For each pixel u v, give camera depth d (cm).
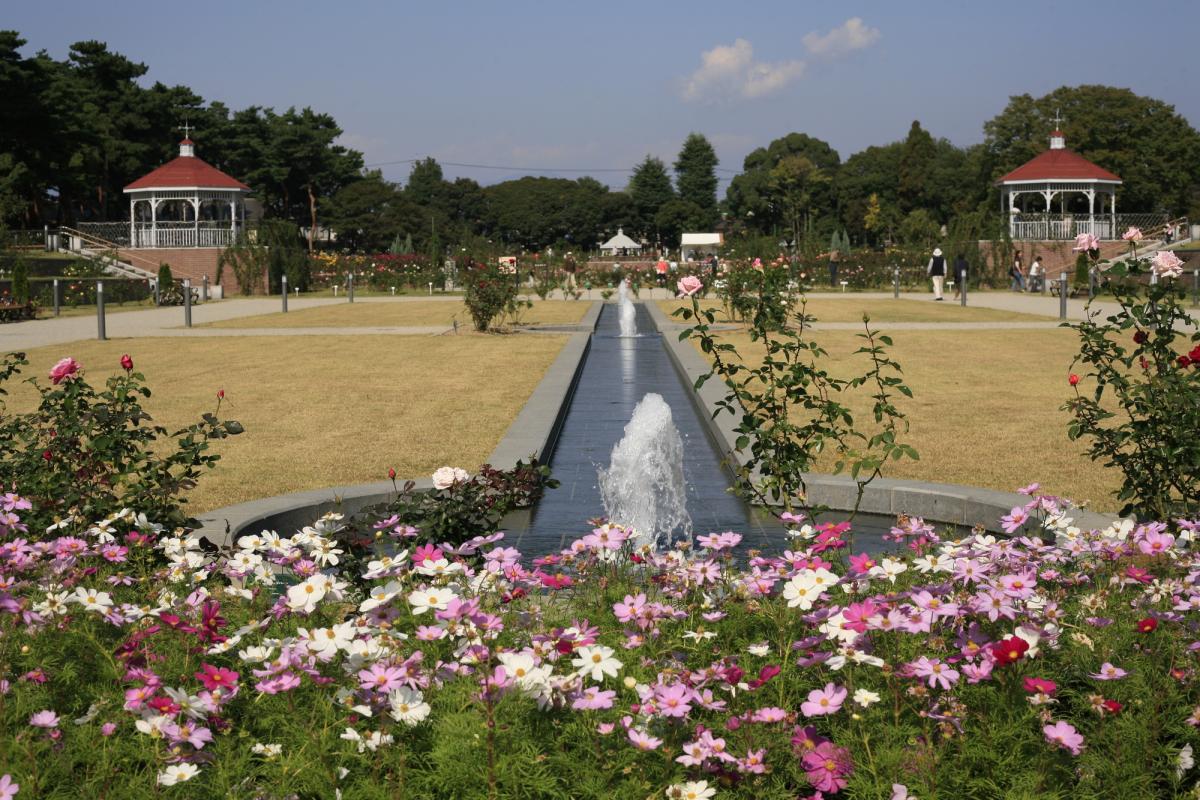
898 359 1834
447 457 974
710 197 14438
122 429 637
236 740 320
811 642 347
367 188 10175
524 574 415
